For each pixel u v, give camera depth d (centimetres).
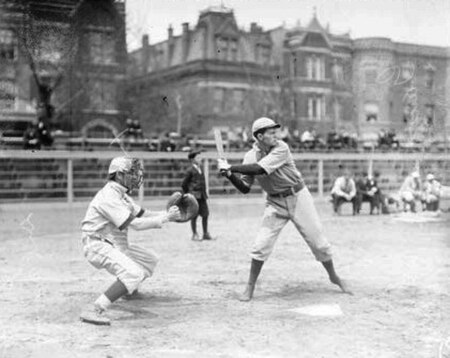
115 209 566
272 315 569
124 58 3184
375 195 1695
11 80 1194
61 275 771
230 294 664
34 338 491
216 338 492
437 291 671
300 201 637
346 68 3616
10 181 2103
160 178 2378
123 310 588
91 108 3253
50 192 2119
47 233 1262
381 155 2616
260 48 4256
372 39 3128
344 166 2653
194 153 1133
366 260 895
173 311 585
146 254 616
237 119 4209
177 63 3950
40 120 2589
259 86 4247
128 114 3500
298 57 4119
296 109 4178
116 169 580
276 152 615
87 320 537
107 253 560
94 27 2177
